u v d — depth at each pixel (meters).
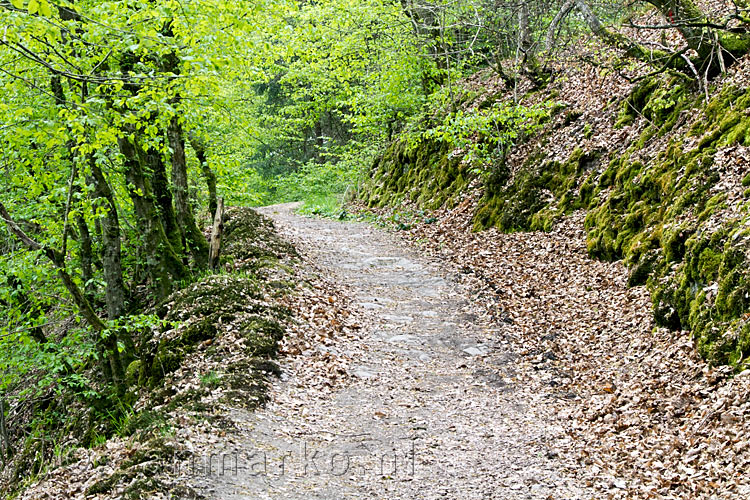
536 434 6.71
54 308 11.84
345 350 9.14
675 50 12.95
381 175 23.14
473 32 18.64
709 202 8.90
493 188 15.62
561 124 15.16
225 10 8.33
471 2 15.72
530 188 14.36
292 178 31.41
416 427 6.89
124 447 6.05
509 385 8.14
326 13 17.91
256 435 6.26
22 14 5.88
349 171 25.28
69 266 10.27
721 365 6.85
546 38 16.70
